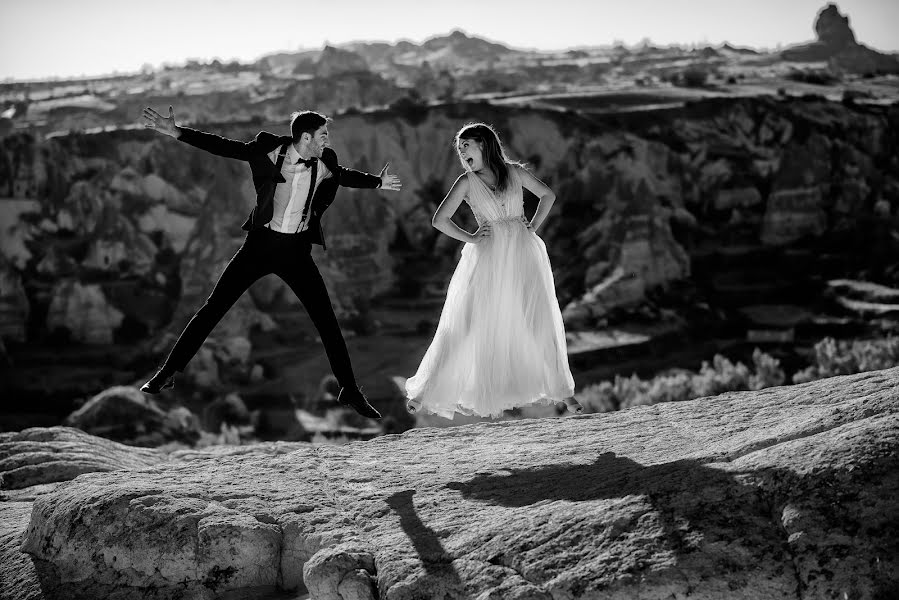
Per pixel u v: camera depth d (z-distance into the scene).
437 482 5.51
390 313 109.62
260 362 92.50
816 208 121.06
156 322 114.31
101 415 62.88
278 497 5.43
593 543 4.18
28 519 6.27
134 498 5.26
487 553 4.33
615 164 125.62
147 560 4.98
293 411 81.62
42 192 131.50
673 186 127.00
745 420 5.96
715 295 102.75
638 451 5.61
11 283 111.12
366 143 134.25
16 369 101.88
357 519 5.09
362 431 74.81
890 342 49.94
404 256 124.25
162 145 136.00
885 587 3.73
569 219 122.50
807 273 109.69
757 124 137.75
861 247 116.62
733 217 125.19
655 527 4.15
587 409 51.12
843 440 4.27
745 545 3.97
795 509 4.03
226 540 4.95
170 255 127.56
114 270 122.00
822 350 51.34
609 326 93.62
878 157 141.75
